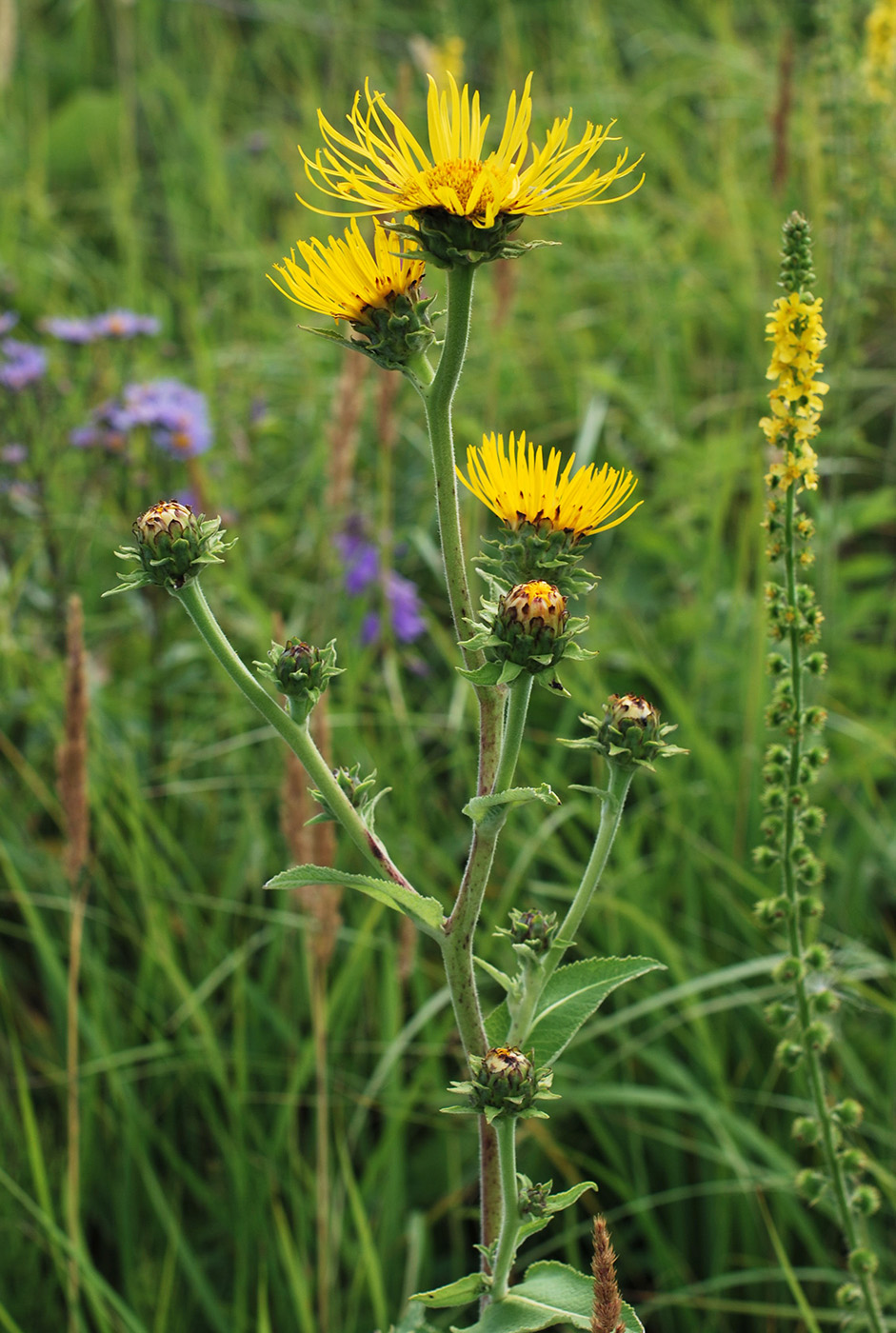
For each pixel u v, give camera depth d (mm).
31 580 4160
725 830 3434
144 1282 2740
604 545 4586
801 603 2141
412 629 4047
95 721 3656
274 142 6891
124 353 4551
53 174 6898
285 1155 2982
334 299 1530
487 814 1558
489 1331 1582
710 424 4930
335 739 3607
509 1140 1499
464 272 1457
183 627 4152
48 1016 3426
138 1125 2924
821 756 2182
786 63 4254
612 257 5766
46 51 7918
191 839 3750
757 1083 3158
